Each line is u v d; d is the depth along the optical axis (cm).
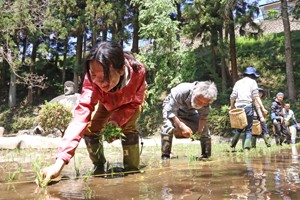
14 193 186
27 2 1590
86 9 1872
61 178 239
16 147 621
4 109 2361
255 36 1641
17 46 2041
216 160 370
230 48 1684
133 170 280
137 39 2006
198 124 402
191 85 373
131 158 283
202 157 415
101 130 281
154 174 255
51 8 1889
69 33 1995
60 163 217
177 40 1691
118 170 283
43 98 2427
